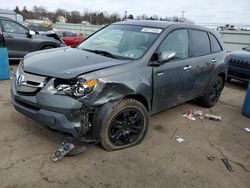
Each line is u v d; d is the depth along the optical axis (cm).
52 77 288
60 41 952
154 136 393
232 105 609
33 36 842
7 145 327
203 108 555
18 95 311
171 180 294
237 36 2372
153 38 382
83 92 282
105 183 278
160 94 380
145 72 346
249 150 386
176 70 400
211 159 345
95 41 423
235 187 295
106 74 302
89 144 319
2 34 761
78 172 290
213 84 532
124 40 397
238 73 776
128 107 331
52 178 277
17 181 267
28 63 329
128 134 344
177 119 473
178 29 423
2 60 624
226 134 433
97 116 301
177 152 354
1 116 407
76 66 306
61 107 280
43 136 355
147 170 307
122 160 321
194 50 457
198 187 287
